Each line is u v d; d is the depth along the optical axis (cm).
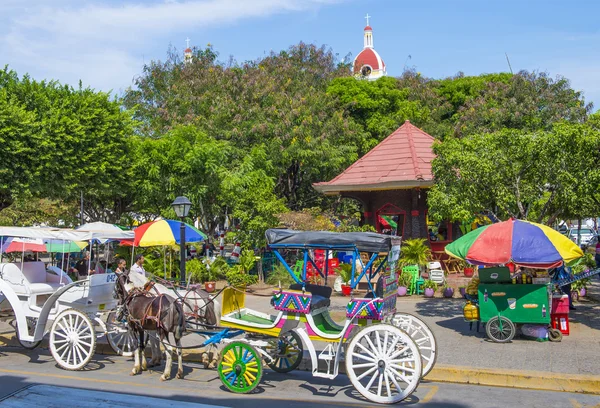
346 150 3766
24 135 2138
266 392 995
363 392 921
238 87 3981
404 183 2356
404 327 1082
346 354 935
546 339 1295
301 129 3669
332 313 1509
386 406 905
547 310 1271
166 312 1092
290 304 994
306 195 4178
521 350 1212
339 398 956
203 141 2886
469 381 1054
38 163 2225
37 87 2359
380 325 923
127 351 1327
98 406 889
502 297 1301
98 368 1192
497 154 1507
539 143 1447
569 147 1402
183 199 1554
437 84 4688
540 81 4128
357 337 930
